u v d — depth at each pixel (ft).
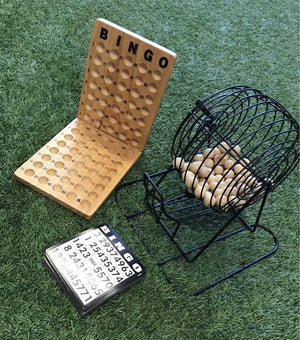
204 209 4.29
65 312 3.41
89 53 3.92
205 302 3.70
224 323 3.64
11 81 4.74
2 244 3.64
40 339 3.26
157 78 3.71
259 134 5.03
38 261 3.61
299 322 3.76
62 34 5.34
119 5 5.87
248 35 6.11
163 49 3.55
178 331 3.52
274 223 4.33
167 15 5.97
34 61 4.99
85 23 5.54
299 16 6.62
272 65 5.86
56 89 4.82
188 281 3.79
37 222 3.82
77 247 3.67
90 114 4.40
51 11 5.51
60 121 4.56
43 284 3.50
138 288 3.65
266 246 4.16
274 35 6.24
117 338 3.39
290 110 5.43
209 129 3.59
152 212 4.09
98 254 3.68
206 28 6.00
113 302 3.54
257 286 3.90
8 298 3.38
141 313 3.54
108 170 4.18
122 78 3.88
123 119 4.20
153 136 4.72
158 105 3.91
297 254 4.16
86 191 4.00
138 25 5.74
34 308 3.38
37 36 5.23
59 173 4.06
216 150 3.76
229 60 5.74
